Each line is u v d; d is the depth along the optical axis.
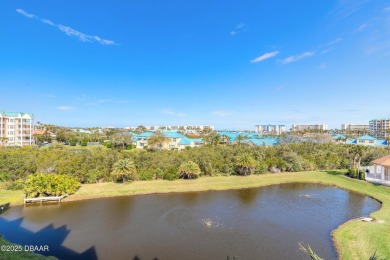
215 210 30.80
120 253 20.36
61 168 39.88
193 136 132.50
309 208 31.84
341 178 47.53
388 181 42.53
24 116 95.81
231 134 144.00
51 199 32.84
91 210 30.06
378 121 189.25
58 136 110.62
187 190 39.34
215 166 49.41
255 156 55.47
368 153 56.56
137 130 156.88
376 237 21.98
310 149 65.00
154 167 45.81
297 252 20.69
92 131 166.00
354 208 31.72
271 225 26.30
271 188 41.94
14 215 28.22
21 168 39.81
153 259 19.53
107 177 43.06
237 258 19.75
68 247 21.22
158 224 26.23
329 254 20.30
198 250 20.98
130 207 31.38
